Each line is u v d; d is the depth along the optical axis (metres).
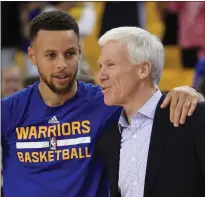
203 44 16.55
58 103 7.86
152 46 7.05
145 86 7.12
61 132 7.80
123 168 7.09
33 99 7.95
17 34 18.00
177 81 16.59
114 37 7.09
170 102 7.04
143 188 6.89
